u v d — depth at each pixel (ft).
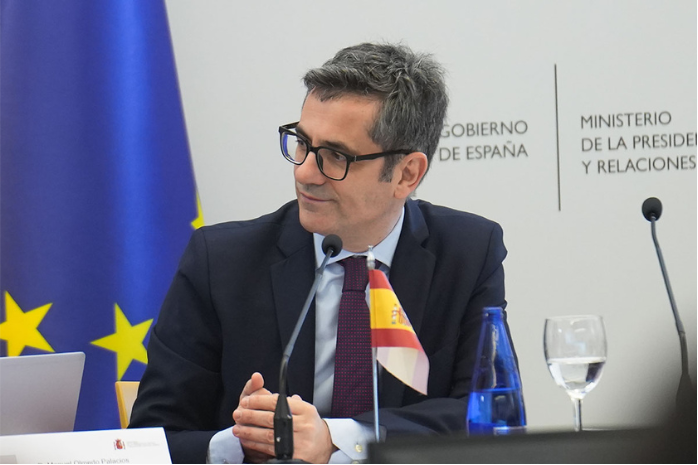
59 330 20.53
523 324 23.73
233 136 23.79
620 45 23.82
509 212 23.77
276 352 14.01
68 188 20.75
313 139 13.30
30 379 12.03
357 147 13.23
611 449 5.61
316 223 13.61
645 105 23.80
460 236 15.03
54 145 20.77
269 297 14.26
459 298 14.53
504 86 23.79
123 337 20.79
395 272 14.35
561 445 5.82
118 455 9.48
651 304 23.70
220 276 14.39
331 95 13.29
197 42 23.79
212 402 14.25
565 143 23.80
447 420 12.73
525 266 23.75
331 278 14.28
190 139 23.77
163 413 13.65
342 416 13.50
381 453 5.86
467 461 5.85
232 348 14.08
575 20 23.84
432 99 13.96
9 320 20.47
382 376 13.75
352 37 23.91
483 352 10.41
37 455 9.33
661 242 23.71
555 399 23.57
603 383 23.54
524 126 23.80
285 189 23.79
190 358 14.08
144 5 21.52
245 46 23.82
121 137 21.03
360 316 13.82
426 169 14.10
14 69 20.80
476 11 23.88
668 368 4.23
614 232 23.72
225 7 23.81
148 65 21.40
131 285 20.89
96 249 20.84
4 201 20.66
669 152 23.79
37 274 20.58
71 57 20.95
